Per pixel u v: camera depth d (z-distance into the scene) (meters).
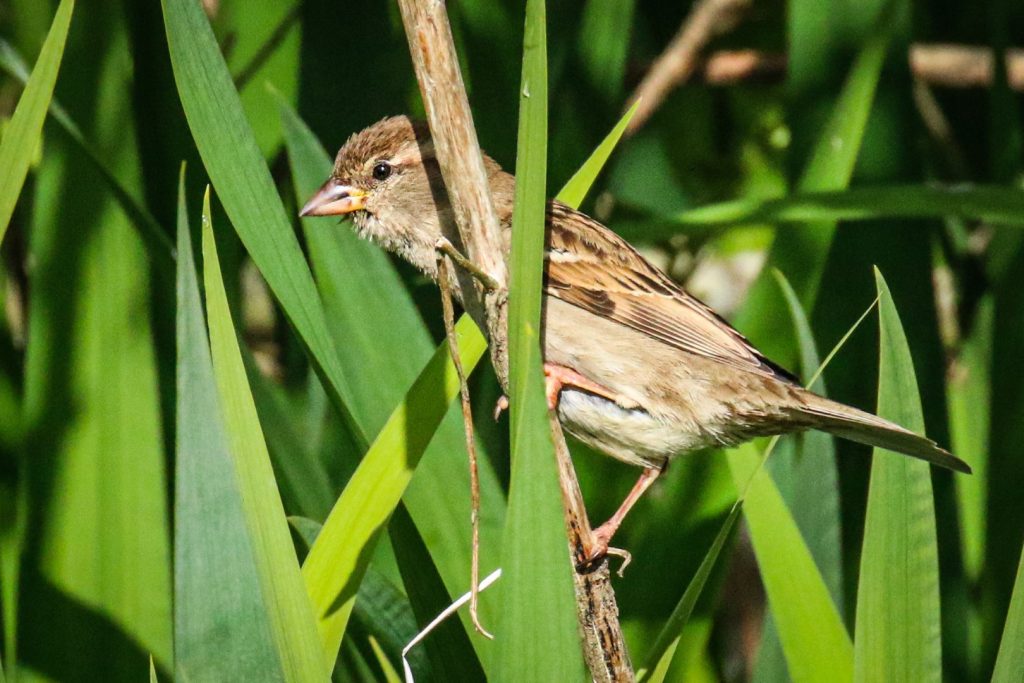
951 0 3.86
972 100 3.86
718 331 3.67
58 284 3.69
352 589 3.60
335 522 3.60
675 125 3.85
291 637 3.57
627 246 3.68
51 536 3.68
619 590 3.69
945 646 3.71
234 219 3.60
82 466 3.69
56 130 3.69
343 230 3.67
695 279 3.87
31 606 3.68
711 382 3.67
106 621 3.68
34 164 3.75
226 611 3.59
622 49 3.73
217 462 3.59
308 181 3.68
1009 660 3.58
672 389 3.67
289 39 3.72
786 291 3.66
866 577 3.60
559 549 3.55
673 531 3.69
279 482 3.66
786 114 3.75
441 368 3.60
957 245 3.79
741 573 3.83
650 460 3.68
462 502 3.64
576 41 3.73
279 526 3.57
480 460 3.65
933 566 3.60
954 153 3.84
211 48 3.60
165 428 3.70
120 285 3.69
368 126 3.71
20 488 3.68
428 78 3.58
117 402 3.69
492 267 3.58
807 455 3.67
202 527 3.59
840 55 3.73
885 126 3.73
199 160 3.70
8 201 3.59
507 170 3.72
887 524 3.60
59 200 3.69
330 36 3.72
